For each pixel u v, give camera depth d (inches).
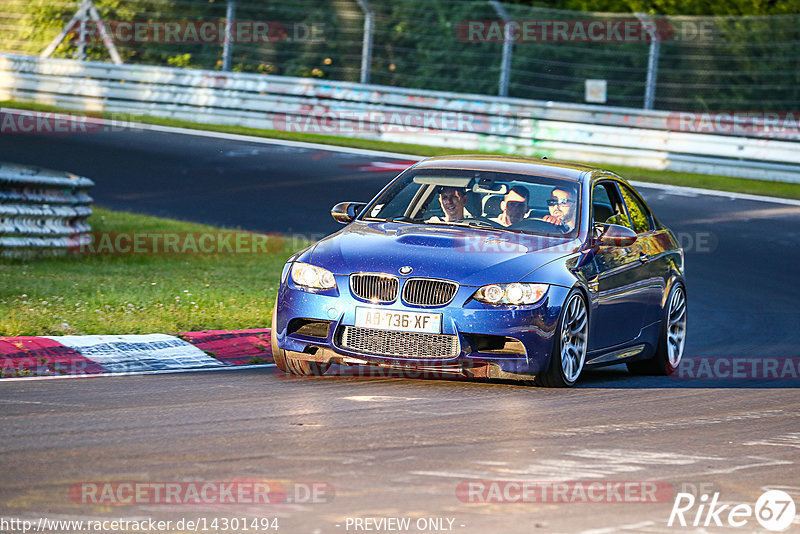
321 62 3506.4
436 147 2901.1
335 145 2834.6
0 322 1023.6
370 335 880.3
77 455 614.9
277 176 2410.2
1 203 1519.4
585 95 3024.1
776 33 3179.1
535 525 517.7
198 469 592.7
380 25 3452.3
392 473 599.5
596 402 862.5
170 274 1521.9
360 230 959.6
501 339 882.8
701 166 2694.4
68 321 1064.2
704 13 3452.3
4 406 746.8
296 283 906.1
